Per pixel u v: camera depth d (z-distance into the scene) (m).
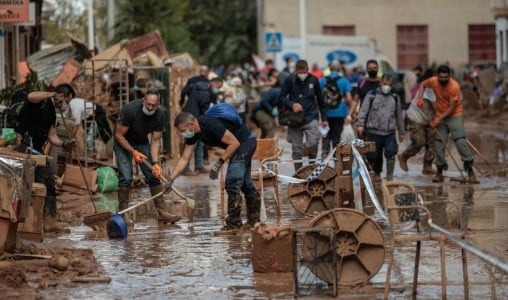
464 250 15.60
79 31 73.75
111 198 28.55
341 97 33.56
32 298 15.89
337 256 16.45
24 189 18.50
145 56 44.31
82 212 25.66
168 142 40.47
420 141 32.81
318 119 31.31
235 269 18.06
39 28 59.47
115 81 39.69
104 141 37.41
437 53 93.94
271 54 90.44
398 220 15.63
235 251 19.73
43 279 17.08
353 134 35.12
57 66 46.03
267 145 24.52
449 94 30.77
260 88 59.84
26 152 21.58
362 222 16.47
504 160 38.19
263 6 93.44
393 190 28.80
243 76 80.00
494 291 16.31
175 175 22.19
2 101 33.81
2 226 18.30
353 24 92.69
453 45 94.00
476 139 49.28
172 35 68.75
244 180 22.03
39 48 61.56
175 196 28.84
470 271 17.69
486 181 31.23
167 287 16.69
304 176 24.05
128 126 23.66
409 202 15.88
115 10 68.44
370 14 92.94
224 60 99.50
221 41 99.56
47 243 20.73
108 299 15.88
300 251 17.59
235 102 41.59
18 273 17.00
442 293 15.52
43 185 20.45
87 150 33.31
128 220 23.55
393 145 30.53
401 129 30.66
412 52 93.81
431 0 93.19
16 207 18.36
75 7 74.12
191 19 98.75
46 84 42.28
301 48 76.12
